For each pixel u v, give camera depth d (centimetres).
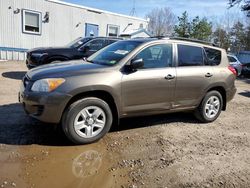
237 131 605
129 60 511
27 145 454
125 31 2281
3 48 1677
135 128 571
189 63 591
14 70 1291
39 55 1011
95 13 2045
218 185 379
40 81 453
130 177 385
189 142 519
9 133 494
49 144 464
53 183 357
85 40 1145
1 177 360
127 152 459
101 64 520
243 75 1956
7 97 739
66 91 446
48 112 446
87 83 459
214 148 500
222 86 642
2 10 1642
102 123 487
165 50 559
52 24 1847
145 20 2436
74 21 1942
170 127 593
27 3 1719
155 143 501
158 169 410
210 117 642
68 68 488
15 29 1706
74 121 458
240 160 459
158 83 532
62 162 411
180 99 577
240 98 1015
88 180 371
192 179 389
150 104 534
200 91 605
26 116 582
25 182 354
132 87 503
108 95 488
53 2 1820
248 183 390
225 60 661
